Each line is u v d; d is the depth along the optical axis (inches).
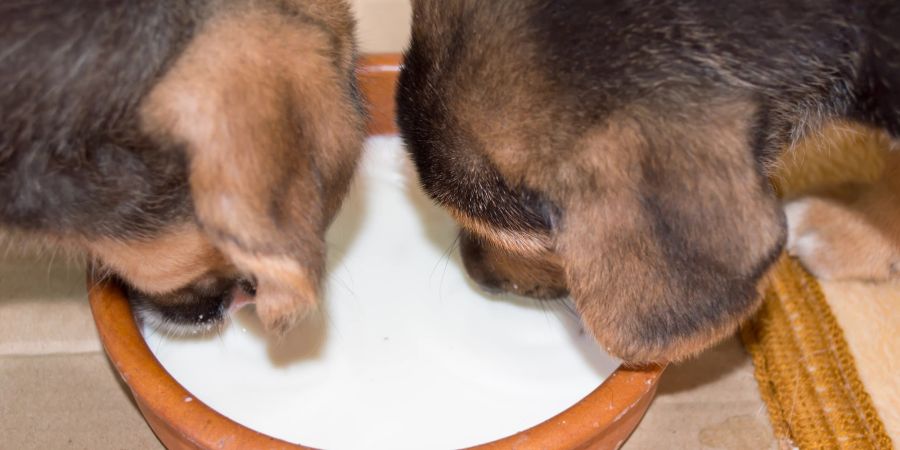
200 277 21.5
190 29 19.1
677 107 18.9
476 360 24.0
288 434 22.8
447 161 20.5
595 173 19.1
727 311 19.3
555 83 19.3
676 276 19.1
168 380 21.4
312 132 19.5
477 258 23.6
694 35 19.3
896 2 20.3
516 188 20.0
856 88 20.9
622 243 19.1
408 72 21.0
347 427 23.0
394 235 25.7
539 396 23.5
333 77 20.0
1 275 26.4
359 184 25.5
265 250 18.7
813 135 21.3
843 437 24.0
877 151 25.5
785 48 19.8
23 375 24.9
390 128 26.0
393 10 31.1
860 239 26.1
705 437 24.4
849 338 25.8
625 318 19.4
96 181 19.5
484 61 19.7
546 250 21.0
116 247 20.2
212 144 18.6
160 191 19.6
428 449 22.7
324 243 19.7
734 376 25.4
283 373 23.6
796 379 24.9
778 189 25.1
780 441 24.3
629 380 21.7
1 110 19.1
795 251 26.9
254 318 24.1
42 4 19.0
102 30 18.9
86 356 25.3
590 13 19.4
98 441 23.9
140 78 19.0
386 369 23.8
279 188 18.8
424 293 24.9
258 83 18.9
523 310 24.6
